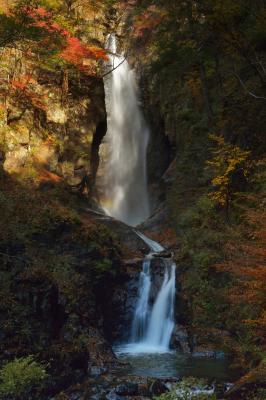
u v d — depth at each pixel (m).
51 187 20.52
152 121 31.02
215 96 23.00
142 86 31.58
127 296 16.81
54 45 19.72
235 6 15.20
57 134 22.75
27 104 21.66
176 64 20.64
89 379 10.85
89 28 27.72
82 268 15.20
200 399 8.21
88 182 25.09
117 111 31.84
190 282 15.63
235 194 16.03
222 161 16.08
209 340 13.62
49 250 14.53
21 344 10.70
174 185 22.70
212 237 15.84
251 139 17.31
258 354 9.98
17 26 13.09
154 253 19.08
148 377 10.67
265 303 9.91
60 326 12.59
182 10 19.72
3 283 11.79
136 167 31.53
